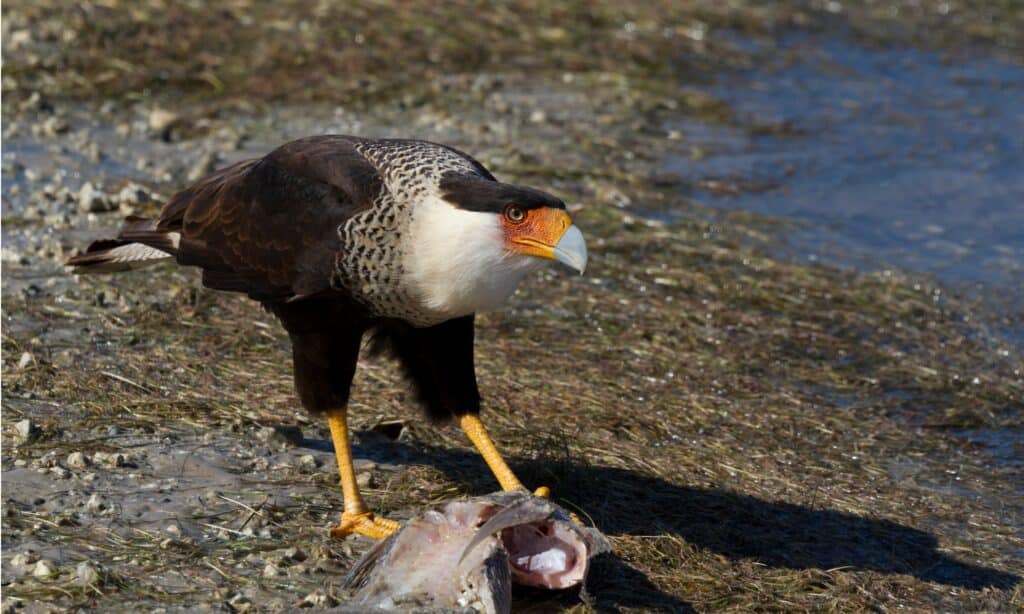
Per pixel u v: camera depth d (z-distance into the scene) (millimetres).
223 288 9711
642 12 24359
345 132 18203
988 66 24203
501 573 8008
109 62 19578
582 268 8492
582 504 10031
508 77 20984
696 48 23453
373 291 9000
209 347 12109
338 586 8555
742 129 20375
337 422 9578
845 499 10750
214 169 16453
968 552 10109
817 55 24016
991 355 13828
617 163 18375
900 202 18031
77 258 10695
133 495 9500
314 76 19938
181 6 21641
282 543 9086
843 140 20234
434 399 9891
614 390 12148
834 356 13500
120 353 11797
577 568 8352
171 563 8680
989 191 18531
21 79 18703
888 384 13023
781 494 10672
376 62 20641
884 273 15680
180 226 10234
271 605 8297
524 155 18016
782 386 12750
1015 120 21484
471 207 8617
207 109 18562
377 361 12102
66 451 9961
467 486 10133
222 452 10250
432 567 8266
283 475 10039
